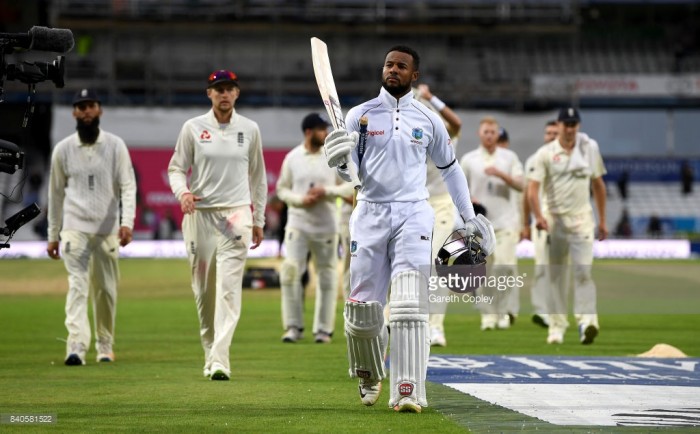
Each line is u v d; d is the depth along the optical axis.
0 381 30.09
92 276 36.47
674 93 145.38
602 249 124.44
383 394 26.81
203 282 31.80
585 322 43.09
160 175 127.00
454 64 146.38
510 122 129.00
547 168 44.03
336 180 44.28
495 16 142.50
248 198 31.62
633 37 158.62
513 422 21.64
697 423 21.59
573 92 135.25
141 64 134.88
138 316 56.94
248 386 28.77
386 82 23.52
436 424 21.42
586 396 25.86
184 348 41.31
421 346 23.08
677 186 150.12
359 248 23.25
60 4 134.25
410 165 23.28
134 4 135.75
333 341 44.16
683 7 157.88
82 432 20.59
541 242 45.50
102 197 36.03
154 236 126.62
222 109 31.31
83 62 134.00
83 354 35.34
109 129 126.69
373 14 140.75
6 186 135.50
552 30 143.12
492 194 49.53
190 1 137.38
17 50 25.27
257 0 138.62
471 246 23.97
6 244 24.09
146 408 24.20
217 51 138.50
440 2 141.62
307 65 139.75
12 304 65.69
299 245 43.91
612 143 159.38
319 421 22.00
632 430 20.61
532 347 41.44
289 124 128.50
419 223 23.08
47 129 141.38
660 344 40.38
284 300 44.22
